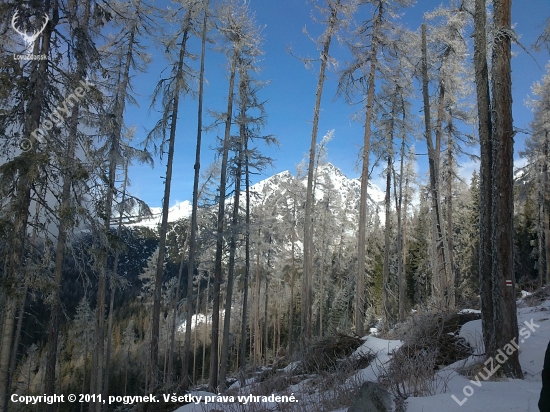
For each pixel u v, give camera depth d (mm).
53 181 7516
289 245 33375
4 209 6680
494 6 6609
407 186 27938
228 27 17172
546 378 2521
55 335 10484
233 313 36906
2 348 6887
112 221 13617
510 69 6457
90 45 8609
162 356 39031
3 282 6609
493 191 6301
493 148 6383
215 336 16172
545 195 27094
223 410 8023
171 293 31109
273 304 46031
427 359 6320
